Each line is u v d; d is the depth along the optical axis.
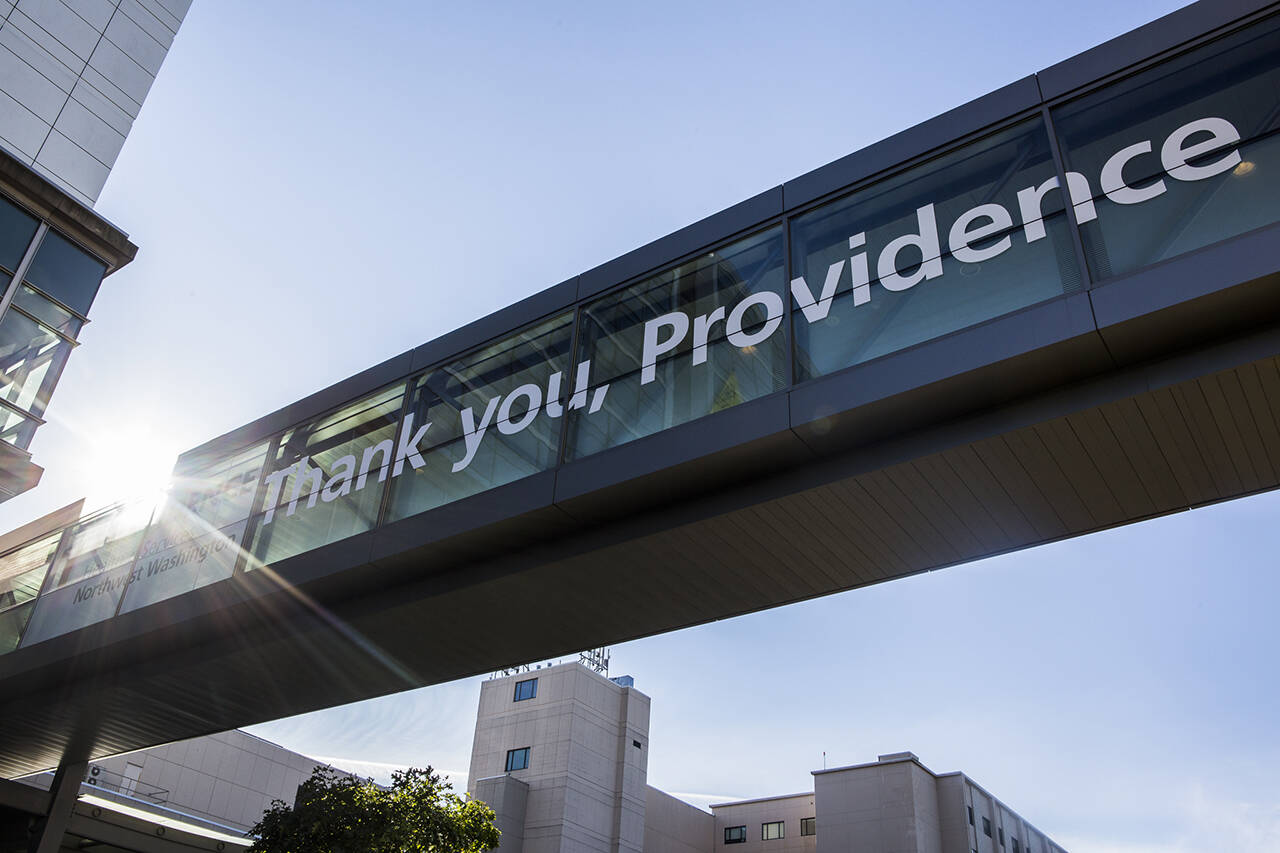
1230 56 10.72
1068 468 11.18
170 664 18.00
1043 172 11.38
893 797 66.25
